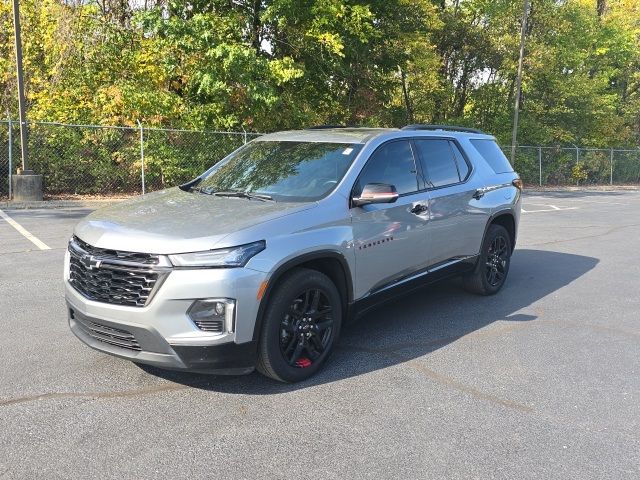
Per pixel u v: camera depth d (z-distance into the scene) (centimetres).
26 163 1339
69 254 401
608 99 3195
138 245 349
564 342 502
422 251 509
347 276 428
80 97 1689
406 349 474
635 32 3347
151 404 363
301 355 405
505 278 672
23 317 521
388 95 2366
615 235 1144
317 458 307
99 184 1517
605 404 383
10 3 1764
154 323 343
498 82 2978
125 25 1781
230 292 346
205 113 1633
